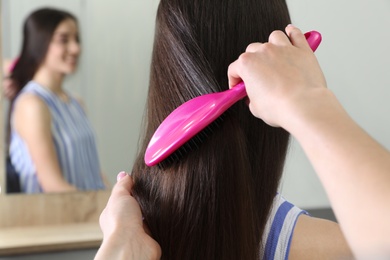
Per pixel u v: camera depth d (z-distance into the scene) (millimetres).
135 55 1623
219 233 511
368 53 1762
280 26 559
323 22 1722
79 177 1607
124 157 1638
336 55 1740
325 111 320
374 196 282
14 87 1548
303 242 561
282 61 358
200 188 509
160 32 561
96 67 1599
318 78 350
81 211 1621
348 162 295
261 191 547
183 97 542
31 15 1539
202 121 444
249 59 362
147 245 480
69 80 1580
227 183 507
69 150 1592
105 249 475
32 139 1566
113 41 1604
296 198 1701
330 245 555
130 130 1638
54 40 1556
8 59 1539
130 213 500
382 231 277
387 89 1779
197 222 512
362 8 1745
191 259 517
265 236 558
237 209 508
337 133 306
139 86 1633
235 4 542
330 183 298
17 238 1506
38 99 1559
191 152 511
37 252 1471
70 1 1562
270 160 551
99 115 1610
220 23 539
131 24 1612
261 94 346
